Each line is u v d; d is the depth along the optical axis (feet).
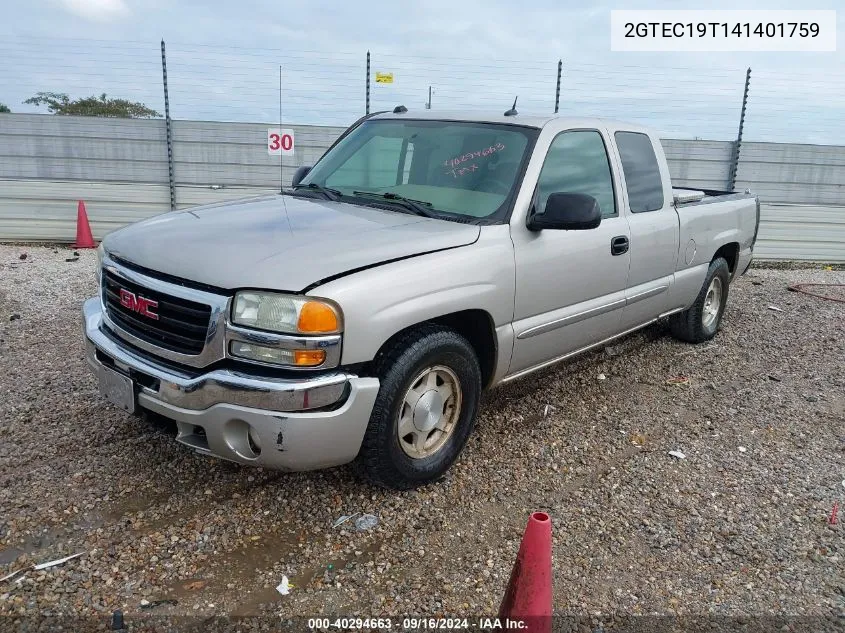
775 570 10.34
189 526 10.62
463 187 13.33
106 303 11.85
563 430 14.82
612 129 15.93
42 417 13.96
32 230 38.70
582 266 14.15
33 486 11.44
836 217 41.60
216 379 9.69
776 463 13.76
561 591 9.64
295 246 10.44
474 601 9.33
